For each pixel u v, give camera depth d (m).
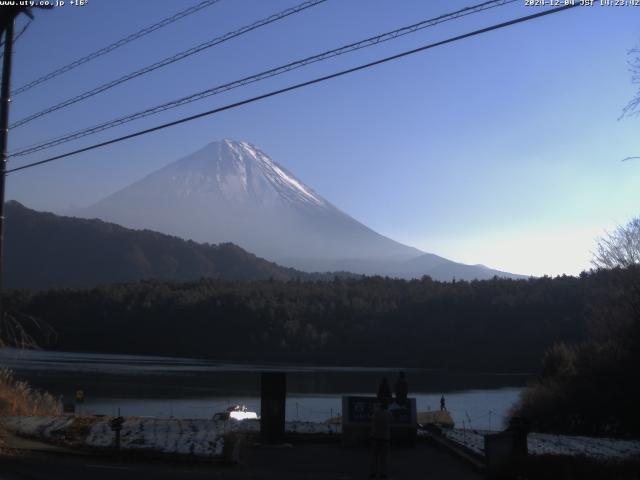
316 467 15.02
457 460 15.98
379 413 13.74
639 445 20.41
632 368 32.34
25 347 24.25
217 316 132.12
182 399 68.06
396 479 13.73
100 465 14.61
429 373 99.38
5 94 19.58
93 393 71.25
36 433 17.53
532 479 13.48
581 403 32.81
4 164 19.94
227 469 14.66
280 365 114.19
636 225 39.94
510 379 90.81
